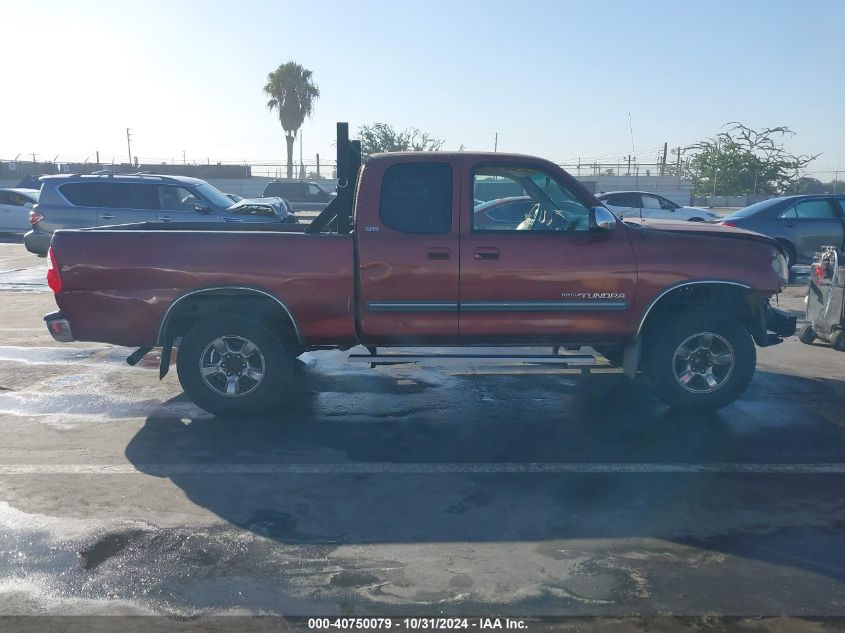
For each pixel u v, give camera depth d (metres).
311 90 49.88
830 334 9.16
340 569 4.03
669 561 4.11
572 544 4.30
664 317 6.52
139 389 7.48
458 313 6.20
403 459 5.62
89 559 4.14
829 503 4.85
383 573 3.98
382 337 6.29
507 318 6.23
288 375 6.43
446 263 6.10
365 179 6.16
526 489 5.07
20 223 24.22
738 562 4.10
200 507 4.80
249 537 4.39
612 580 3.91
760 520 4.61
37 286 14.42
